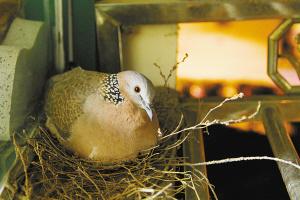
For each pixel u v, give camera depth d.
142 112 1.36
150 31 1.76
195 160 1.52
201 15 1.70
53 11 1.69
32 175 1.41
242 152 1.76
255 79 1.83
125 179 1.40
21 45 1.53
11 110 1.40
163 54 1.79
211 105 1.80
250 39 1.78
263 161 1.70
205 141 1.79
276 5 1.68
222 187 1.61
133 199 1.36
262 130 1.81
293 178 1.38
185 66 1.82
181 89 1.84
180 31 1.77
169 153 1.55
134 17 1.70
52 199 1.32
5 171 1.30
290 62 1.78
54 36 1.72
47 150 1.46
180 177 1.53
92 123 1.38
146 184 1.42
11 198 1.28
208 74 1.83
